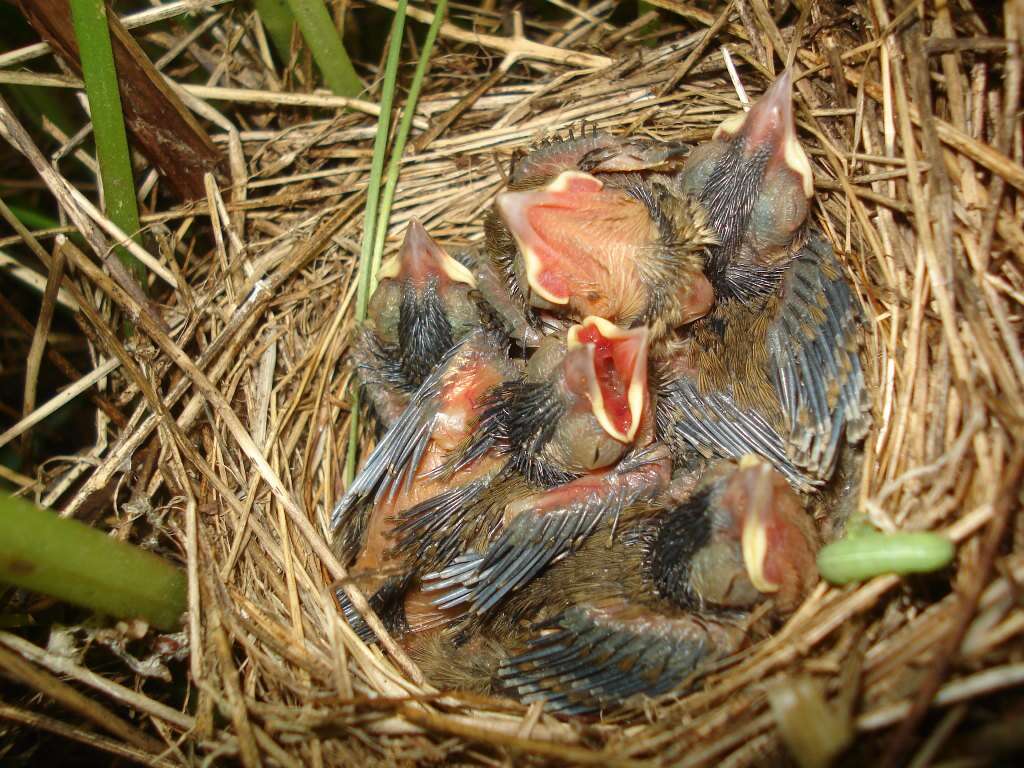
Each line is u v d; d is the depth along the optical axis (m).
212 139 0.14
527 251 0.11
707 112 0.14
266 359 0.13
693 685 0.10
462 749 0.10
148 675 0.11
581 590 0.11
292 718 0.10
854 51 0.12
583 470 0.11
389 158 0.15
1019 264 0.10
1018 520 0.09
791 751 0.08
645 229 0.11
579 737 0.10
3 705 0.10
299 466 0.13
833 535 0.11
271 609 0.11
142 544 0.12
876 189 0.12
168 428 0.12
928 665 0.08
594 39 0.15
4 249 0.15
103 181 0.13
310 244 0.14
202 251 0.15
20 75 0.13
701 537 0.10
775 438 0.11
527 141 0.15
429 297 0.12
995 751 0.07
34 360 0.12
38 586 0.09
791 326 0.11
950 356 0.10
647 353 0.11
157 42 0.14
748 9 0.13
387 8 0.15
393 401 0.13
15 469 0.15
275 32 0.14
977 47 0.11
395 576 0.12
